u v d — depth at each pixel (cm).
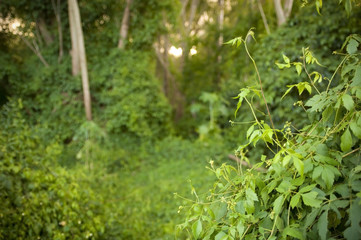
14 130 445
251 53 690
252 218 130
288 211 119
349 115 121
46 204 353
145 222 508
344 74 132
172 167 785
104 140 946
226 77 1362
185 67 1396
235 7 1372
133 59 1052
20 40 1073
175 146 945
